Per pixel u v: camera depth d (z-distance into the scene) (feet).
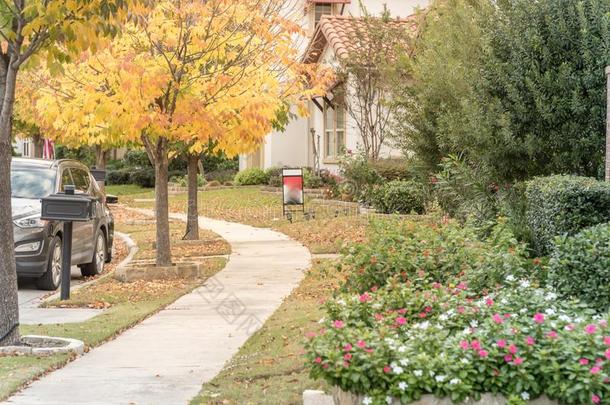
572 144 45.83
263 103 53.21
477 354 20.90
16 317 33.40
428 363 20.89
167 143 54.95
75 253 55.57
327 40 99.76
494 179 49.90
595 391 19.76
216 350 33.45
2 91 33.14
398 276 34.19
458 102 59.57
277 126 67.82
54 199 44.42
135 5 33.58
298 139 131.44
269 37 53.93
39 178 55.47
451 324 24.50
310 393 24.70
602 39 46.03
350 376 20.85
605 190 35.68
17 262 49.85
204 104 52.54
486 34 50.65
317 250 64.90
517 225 44.34
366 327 24.62
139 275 53.47
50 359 31.22
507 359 20.59
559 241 29.86
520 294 26.63
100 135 57.26
